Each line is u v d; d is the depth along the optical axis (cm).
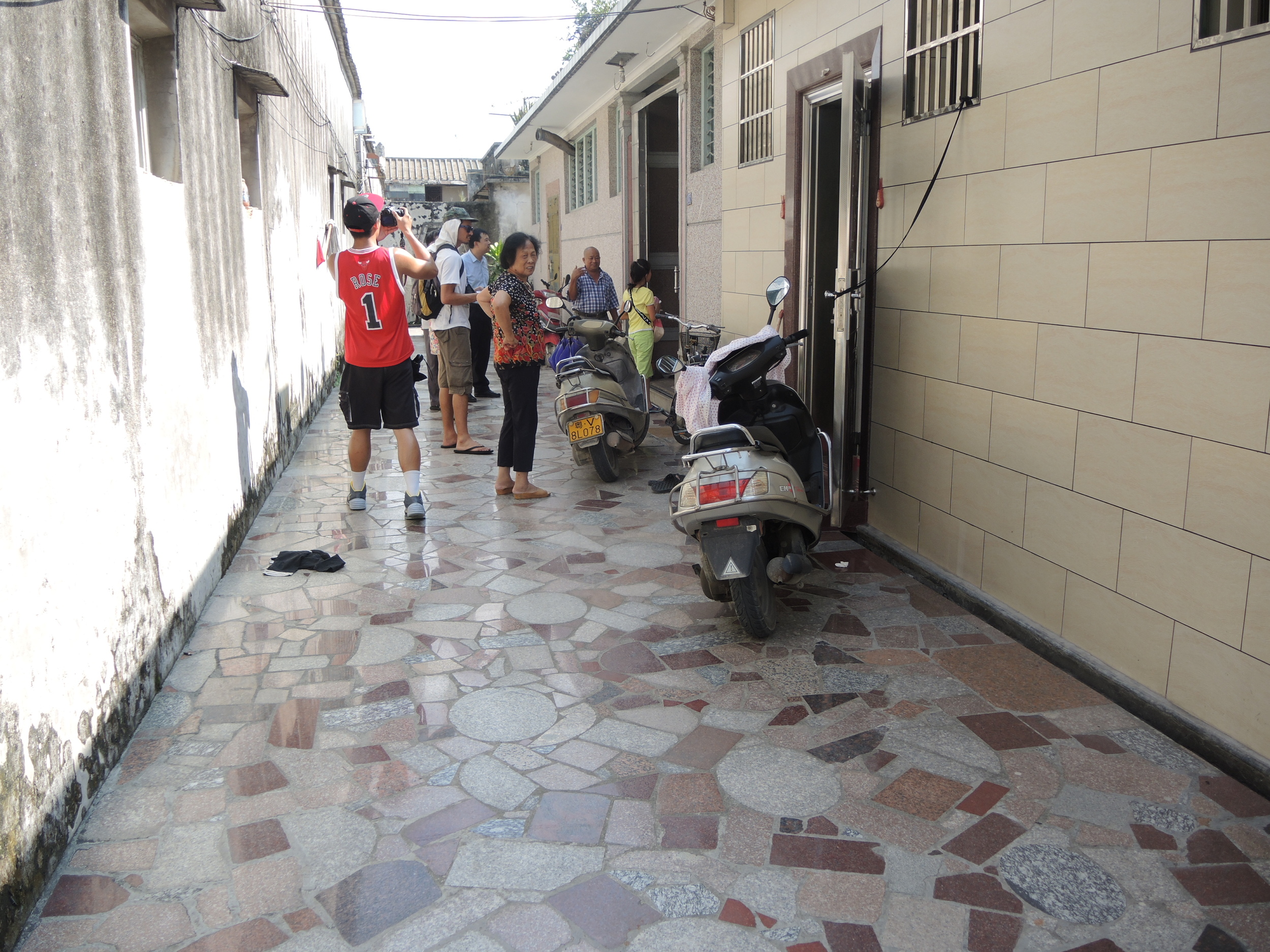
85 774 270
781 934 220
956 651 376
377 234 579
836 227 606
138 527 330
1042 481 374
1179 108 298
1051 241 362
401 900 233
